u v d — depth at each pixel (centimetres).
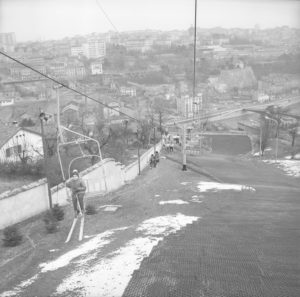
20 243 1034
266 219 1050
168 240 857
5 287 721
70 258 830
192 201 1373
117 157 3581
